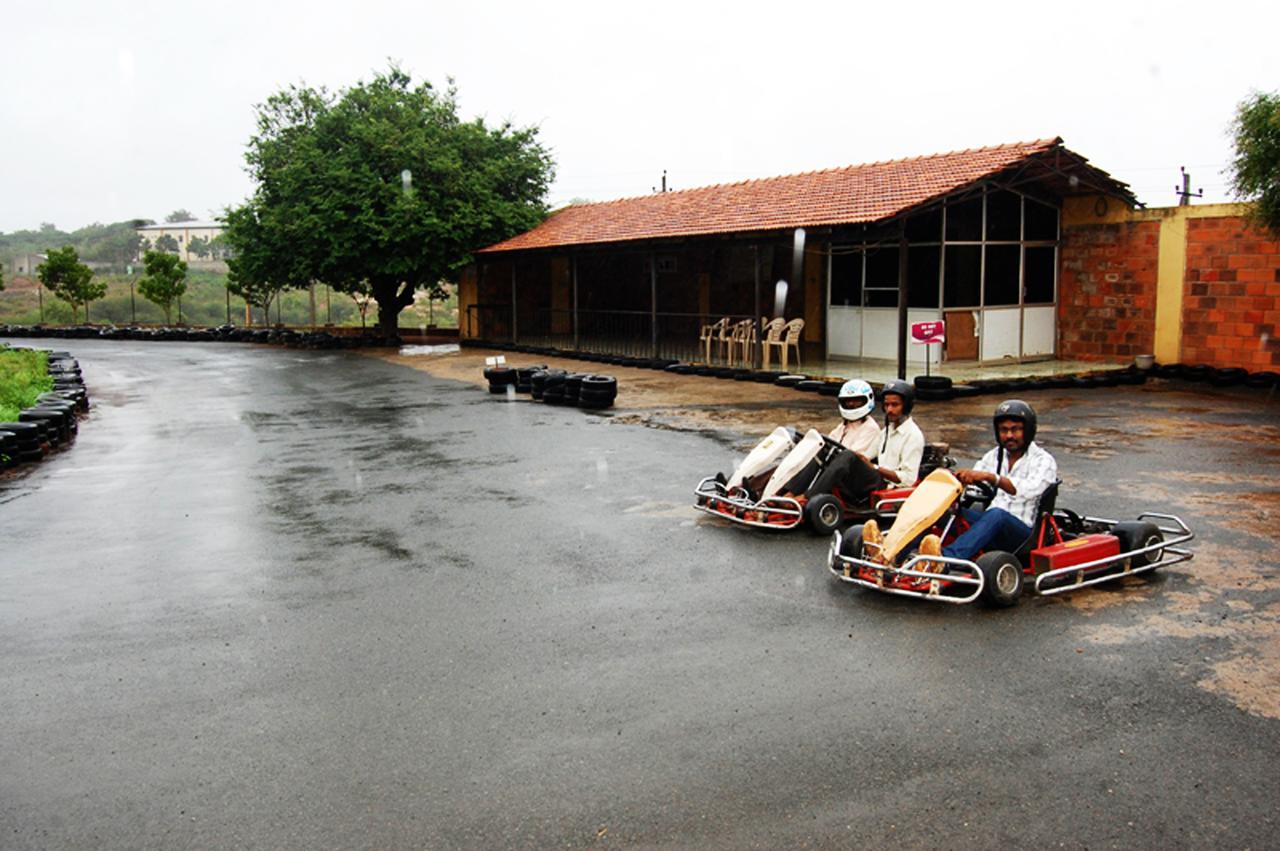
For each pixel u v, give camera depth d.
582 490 9.22
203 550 7.53
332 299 58.72
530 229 29.61
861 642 5.20
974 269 17.80
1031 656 4.96
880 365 18.17
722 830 3.47
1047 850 3.32
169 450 12.40
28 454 11.68
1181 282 17.22
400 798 3.75
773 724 4.27
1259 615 5.48
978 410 13.48
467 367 22.22
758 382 17.30
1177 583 6.07
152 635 5.65
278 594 6.35
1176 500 8.22
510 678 4.86
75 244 88.62
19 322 50.38
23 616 6.07
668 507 8.42
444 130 30.62
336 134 30.52
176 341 35.06
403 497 9.18
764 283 22.75
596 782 3.82
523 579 6.50
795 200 19.06
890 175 18.55
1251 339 16.41
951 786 3.73
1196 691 4.52
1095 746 4.02
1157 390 15.68
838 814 3.55
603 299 28.52
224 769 4.03
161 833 3.57
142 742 4.30
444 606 6.00
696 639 5.31
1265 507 7.94
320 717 4.48
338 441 12.63
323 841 3.49
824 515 7.20
